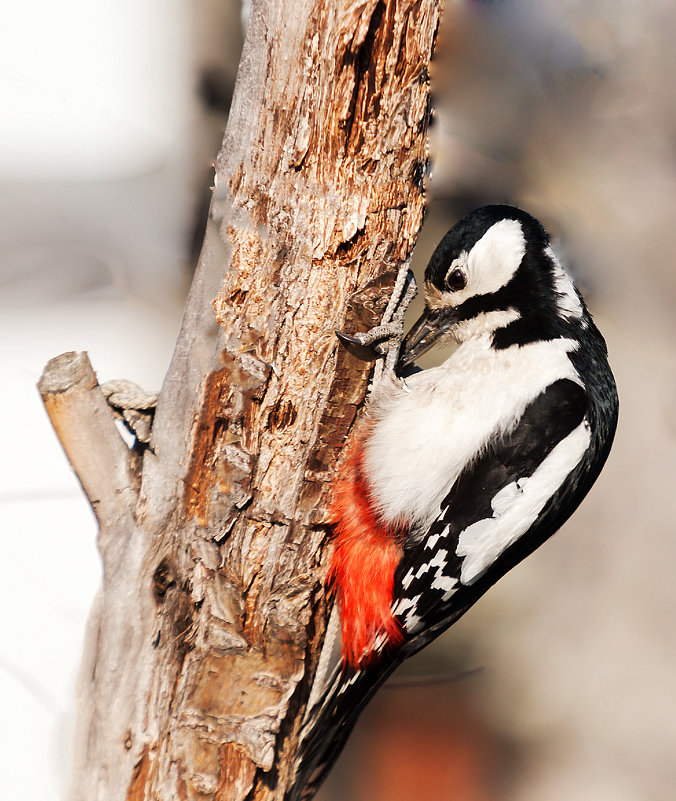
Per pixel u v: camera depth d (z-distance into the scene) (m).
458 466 4.54
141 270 4.77
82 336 4.75
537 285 4.55
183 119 4.79
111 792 4.50
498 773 4.79
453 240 4.57
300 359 4.50
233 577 4.50
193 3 4.79
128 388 4.51
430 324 4.57
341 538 4.52
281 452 4.50
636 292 4.88
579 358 4.55
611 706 4.82
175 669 4.50
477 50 4.77
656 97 4.85
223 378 4.50
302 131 4.48
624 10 4.83
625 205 4.86
